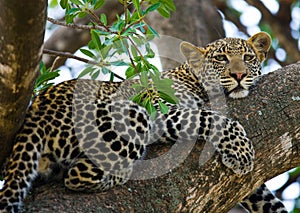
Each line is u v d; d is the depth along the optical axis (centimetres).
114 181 871
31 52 717
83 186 852
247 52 1162
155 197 876
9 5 671
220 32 1694
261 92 1034
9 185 813
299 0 1991
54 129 870
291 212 1672
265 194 1148
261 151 970
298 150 998
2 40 705
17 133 848
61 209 819
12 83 740
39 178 869
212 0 1947
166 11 1016
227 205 941
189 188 898
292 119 996
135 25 932
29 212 808
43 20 697
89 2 991
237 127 976
